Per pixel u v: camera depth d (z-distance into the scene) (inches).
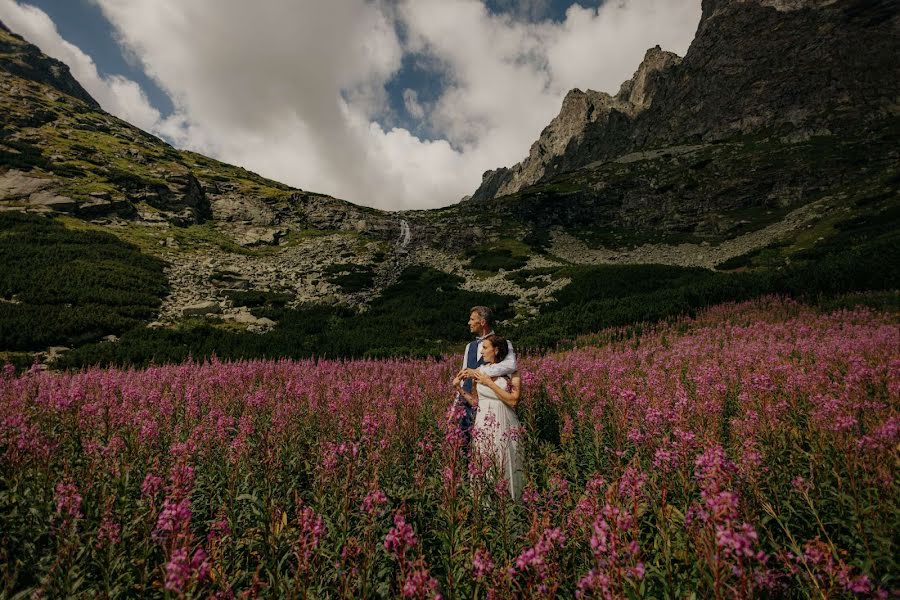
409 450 193.2
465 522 122.7
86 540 117.6
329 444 148.9
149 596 100.1
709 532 82.7
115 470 139.9
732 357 351.6
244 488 153.2
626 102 5531.5
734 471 109.0
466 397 207.3
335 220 2174.0
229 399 280.4
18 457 144.6
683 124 4042.8
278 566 104.2
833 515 117.8
